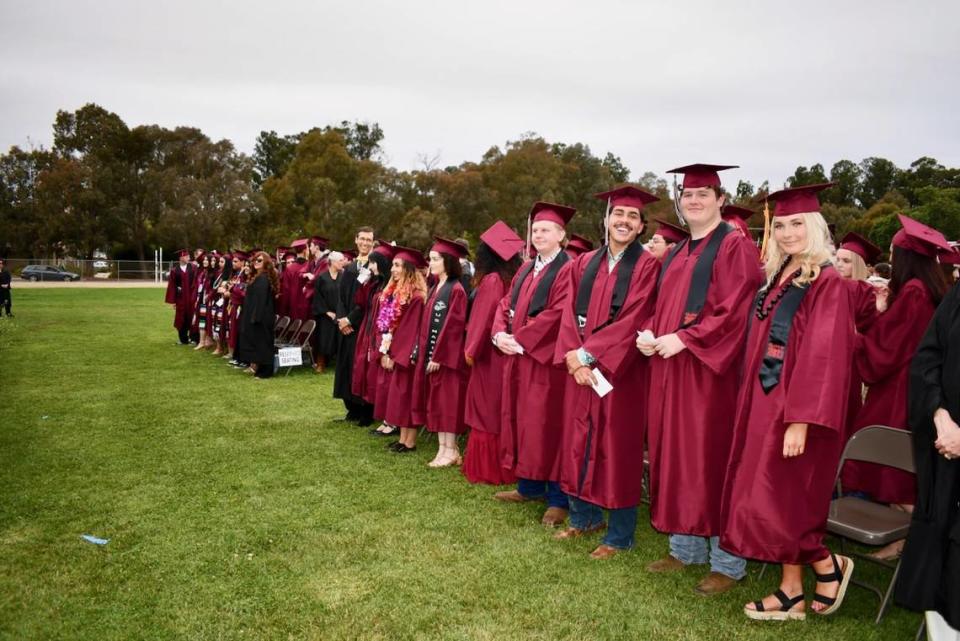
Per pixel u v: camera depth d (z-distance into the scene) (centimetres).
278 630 266
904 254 371
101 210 4884
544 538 367
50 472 457
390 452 531
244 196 4862
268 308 860
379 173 4953
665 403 315
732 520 282
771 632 274
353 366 616
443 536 364
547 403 390
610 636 268
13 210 5281
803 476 273
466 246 516
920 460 250
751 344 293
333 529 369
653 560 345
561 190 5266
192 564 322
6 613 275
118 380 820
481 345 452
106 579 306
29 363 938
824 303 272
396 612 281
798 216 281
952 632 243
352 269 668
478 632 267
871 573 347
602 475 340
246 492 426
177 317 1185
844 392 265
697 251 322
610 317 342
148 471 464
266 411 667
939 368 249
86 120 5284
